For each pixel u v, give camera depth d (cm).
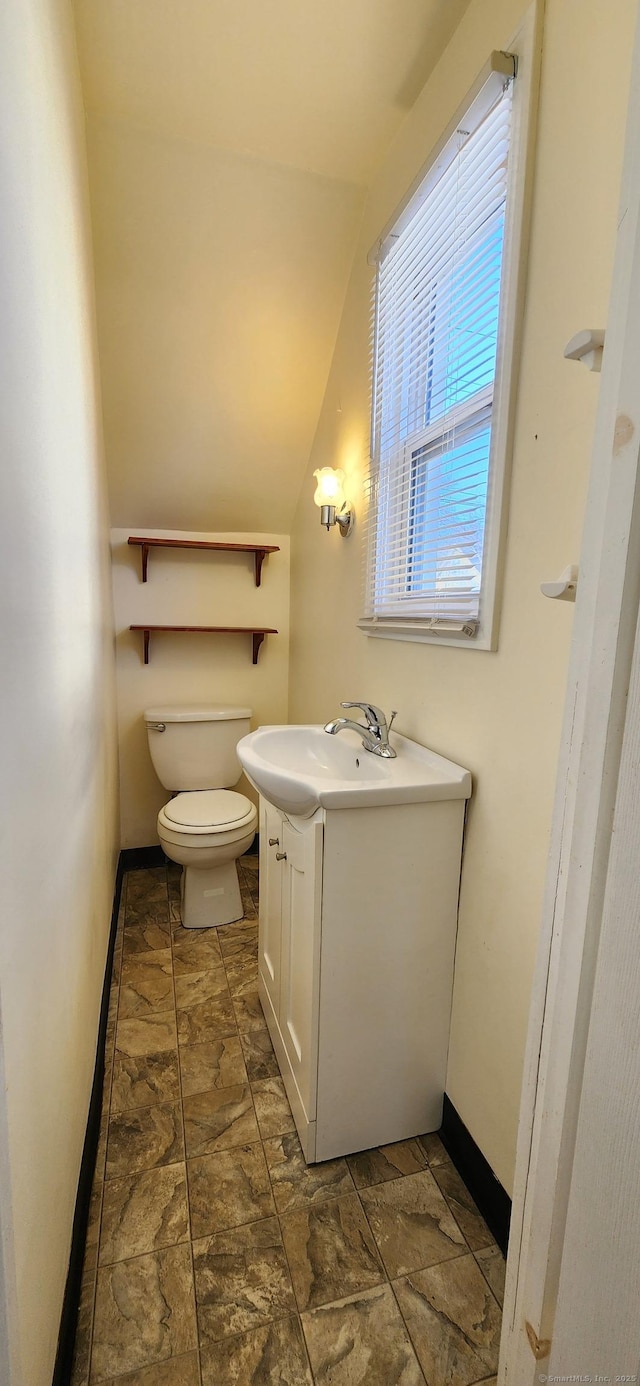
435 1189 116
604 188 77
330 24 119
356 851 111
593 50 78
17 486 67
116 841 231
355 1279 99
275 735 162
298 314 188
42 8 85
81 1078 110
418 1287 98
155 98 136
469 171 109
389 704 155
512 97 94
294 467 237
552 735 91
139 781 259
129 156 148
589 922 53
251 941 206
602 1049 49
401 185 144
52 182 92
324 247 174
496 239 104
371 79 131
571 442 85
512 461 99
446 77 122
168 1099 136
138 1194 113
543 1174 61
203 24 120
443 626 118
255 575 263
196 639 260
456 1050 123
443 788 113
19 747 65
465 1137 118
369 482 163
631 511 48
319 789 107
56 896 88
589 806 53
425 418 135
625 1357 45
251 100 137
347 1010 117
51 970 82
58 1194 84
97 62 128
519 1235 67
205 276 174
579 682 57
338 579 197
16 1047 62
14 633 64
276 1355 88
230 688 268
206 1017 165
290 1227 107
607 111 76
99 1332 90
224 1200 112
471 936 117
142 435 211
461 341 117
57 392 96
